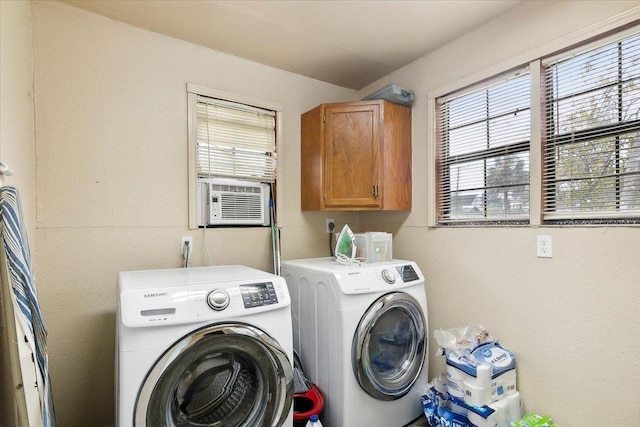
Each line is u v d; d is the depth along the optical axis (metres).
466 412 1.76
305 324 2.01
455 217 2.23
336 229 2.86
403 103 2.47
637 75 1.47
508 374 1.79
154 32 2.08
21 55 1.48
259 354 1.39
